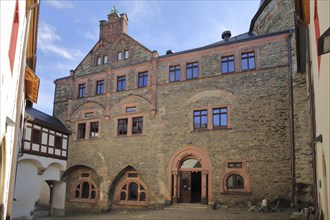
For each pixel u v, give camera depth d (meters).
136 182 24.72
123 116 26.23
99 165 26.33
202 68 23.72
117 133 26.28
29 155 20.41
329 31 4.75
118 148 25.81
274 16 24.34
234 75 22.44
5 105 6.41
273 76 21.11
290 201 18.94
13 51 6.89
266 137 20.48
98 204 25.62
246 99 21.67
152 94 25.08
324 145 7.04
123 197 25.30
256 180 20.19
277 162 19.81
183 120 23.55
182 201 22.64
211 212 18.98
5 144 7.30
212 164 21.73
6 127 7.02
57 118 29.58
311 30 10.73
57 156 23.73
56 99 30.28
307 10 10.92
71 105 29.19
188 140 22.95
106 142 26.53
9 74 6.58
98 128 27.31
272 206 18.62
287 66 20.81
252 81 21.73
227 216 16.80
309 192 17.81
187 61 24.44
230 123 21.80
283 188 19.33
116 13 29.47
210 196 21.28
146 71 26.17
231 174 21.09
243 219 15.54
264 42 21.92
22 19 8.16
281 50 21.25
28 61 14.01
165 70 25.22
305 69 18.39
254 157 20.56
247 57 22.44
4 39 5.36
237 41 22.78
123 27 28.75
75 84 29.59
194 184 23.20
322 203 8.77
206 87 23.23
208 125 22.55
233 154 21.23
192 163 22.84
